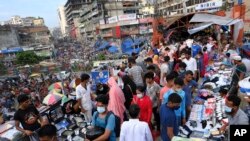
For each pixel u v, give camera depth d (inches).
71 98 259.6
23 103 183.6
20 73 1032.2
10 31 2559.1
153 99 207.5
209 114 178.1
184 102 167.3
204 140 137.3
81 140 192.4
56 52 1952.5
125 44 1330.0
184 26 702.5
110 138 142.8
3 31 2502.5
